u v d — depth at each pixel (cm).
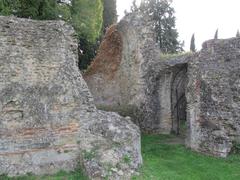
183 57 1540
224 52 1221
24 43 893
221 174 970
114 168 843
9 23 884
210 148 1195
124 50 1814
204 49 1273
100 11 2334
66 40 945
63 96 909
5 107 862
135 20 1688
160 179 873
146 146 1334
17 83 879
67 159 898
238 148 1170
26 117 877
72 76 927
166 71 1638
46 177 859
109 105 1878
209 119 1226
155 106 1661
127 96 1781
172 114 1686
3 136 856
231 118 1190
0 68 867
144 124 1642
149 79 1653
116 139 901
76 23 2158
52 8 1878
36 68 898
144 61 1655
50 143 890
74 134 908
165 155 1187
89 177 830
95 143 898
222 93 1211
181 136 1614
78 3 2191
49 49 915
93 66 1956
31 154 874
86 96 930
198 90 1269
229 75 1205
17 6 1734
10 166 855
